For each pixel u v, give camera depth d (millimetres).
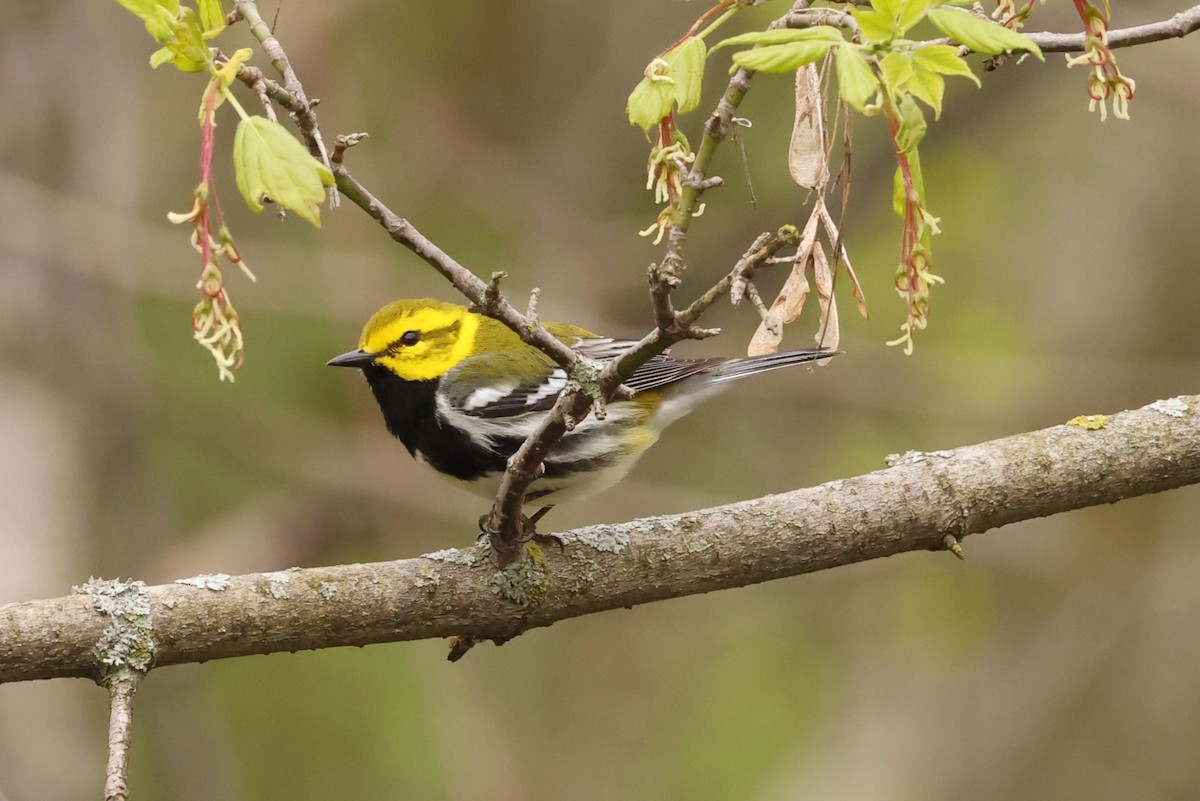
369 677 12273
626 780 13141
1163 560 13969
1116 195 14719
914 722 13719
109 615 5551
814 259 5418
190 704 12156
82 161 12727
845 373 14047
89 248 12328
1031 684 13812
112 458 12695
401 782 12039
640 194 14930
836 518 6387
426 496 13508
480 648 13414
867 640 14094
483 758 12625
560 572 6195
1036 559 13906
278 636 5812
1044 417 14133
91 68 12773
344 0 13297
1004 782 13492
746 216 14781
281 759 12133
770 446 14625
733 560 6336
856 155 14500
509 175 14375
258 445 13391
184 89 13766
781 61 4234
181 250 12836
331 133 13508
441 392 8023
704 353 14758
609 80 14531
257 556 13492
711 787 13094
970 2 4441
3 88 12555
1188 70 13641
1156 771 13516
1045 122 14805
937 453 6605
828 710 13672
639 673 13734
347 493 13898
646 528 6352
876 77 4246
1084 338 14672
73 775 11102
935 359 13805
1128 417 6637
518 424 7973
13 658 5434
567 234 14602
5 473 11648
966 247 14250
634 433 7977
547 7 14344
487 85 14453
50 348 12398
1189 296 14578
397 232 4840
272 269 13086
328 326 13234
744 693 13578
